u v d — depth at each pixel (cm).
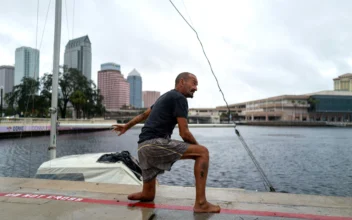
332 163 2538
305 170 2139
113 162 706
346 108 16375
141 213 315
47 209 329
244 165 2312
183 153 312
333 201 362
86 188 423
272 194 394
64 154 2727
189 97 332
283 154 3228
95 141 4547
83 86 8019
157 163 319
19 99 6475
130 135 6694
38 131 4656
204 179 316
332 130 11500
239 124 17050
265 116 17400
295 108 16500
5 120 4144
